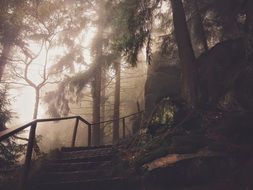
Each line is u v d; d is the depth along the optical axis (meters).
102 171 6.89
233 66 10.95
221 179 5.93
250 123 6.95
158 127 9.45
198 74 10.76
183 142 6.98
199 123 8.73
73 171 7.34
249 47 10.40
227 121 7.45
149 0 11.20
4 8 15.90
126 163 7.16
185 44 11.09
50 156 8.20
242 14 13.15
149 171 6.30
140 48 10.99
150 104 16.72
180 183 6.15
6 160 11.91
